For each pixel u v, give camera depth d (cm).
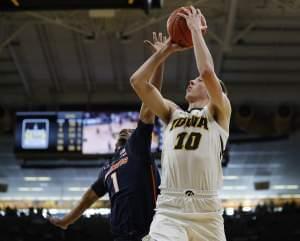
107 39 1664
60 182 2512
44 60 1769
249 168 2409
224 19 1542
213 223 439
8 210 1975
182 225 435
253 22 1577
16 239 1861
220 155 454
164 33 1642
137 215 515
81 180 2484
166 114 469
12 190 2597
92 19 1566
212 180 445
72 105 1822
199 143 445
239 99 1930
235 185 2569
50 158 1711
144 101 463
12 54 1727
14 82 1883
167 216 441
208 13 1540
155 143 1609
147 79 458
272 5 1525
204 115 455
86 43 1662
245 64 1797
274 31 1642
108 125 1716
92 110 1745
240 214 2041
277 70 1831
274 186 2575
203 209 439
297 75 1853
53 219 575
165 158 454
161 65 496
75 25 1606
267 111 1952
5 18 1562
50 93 1912
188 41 460
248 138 1956
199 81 483
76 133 1709
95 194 561
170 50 462
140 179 521
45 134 1708
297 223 1958
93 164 2036
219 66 1780
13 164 2348
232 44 1602
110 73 1838
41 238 1870
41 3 823
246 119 1897
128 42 1606
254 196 2633
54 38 1667
